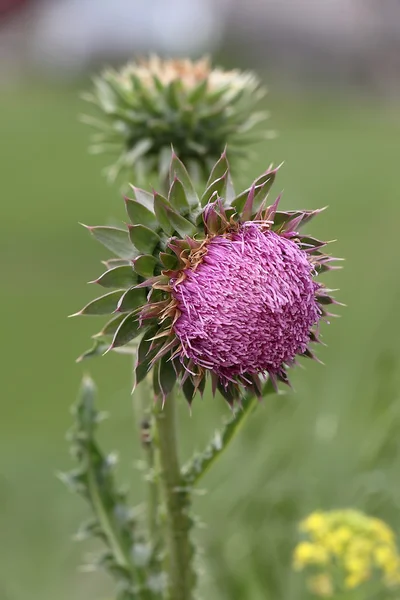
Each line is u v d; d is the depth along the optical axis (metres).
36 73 43.94
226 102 6.59
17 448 10.79
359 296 9.91
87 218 19.53
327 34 38.44
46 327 14.52
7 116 35.06
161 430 4.96
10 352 13.70
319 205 13.88
